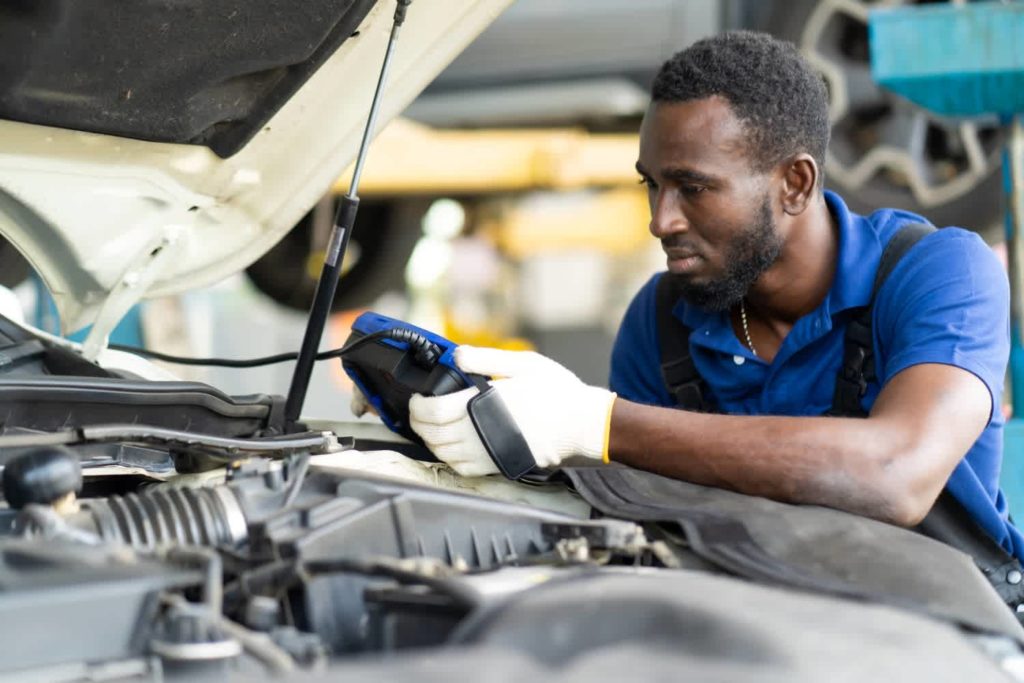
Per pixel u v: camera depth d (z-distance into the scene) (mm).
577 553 1067
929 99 2523
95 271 1709
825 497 1328
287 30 1491
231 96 1586
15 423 1309
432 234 4781
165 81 1505
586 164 4191
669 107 1516
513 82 3920
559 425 1399
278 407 1576
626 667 735
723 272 1552
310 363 1566
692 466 1369
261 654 820
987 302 1517
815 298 1626
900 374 1466
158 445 1274
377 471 1330
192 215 1722
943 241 1575
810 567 1091
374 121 1564
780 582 1031
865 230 1622
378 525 1054
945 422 1391
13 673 783
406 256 4398
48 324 3141
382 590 925
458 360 1411
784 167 1541
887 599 994
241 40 1481
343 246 1560
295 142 1701
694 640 779
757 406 1707
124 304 1751
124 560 862
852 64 3666
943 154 3775
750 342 1696
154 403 1393
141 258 1722
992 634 1011
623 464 1440
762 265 1562
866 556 1113
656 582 892
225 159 1672
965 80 2453
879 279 1582
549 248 5074
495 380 1421
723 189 1504
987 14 2438
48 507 991
